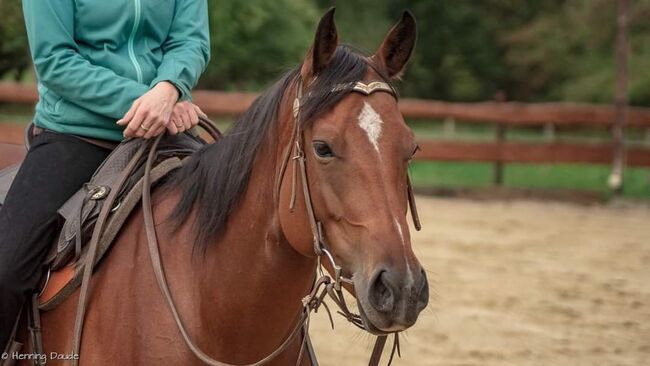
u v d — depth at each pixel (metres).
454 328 8.85
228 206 3.75
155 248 3.86
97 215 4.02
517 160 19.22
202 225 3.82
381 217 3.16
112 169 4.11
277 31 24.36
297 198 3.40
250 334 3.75
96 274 3.98
